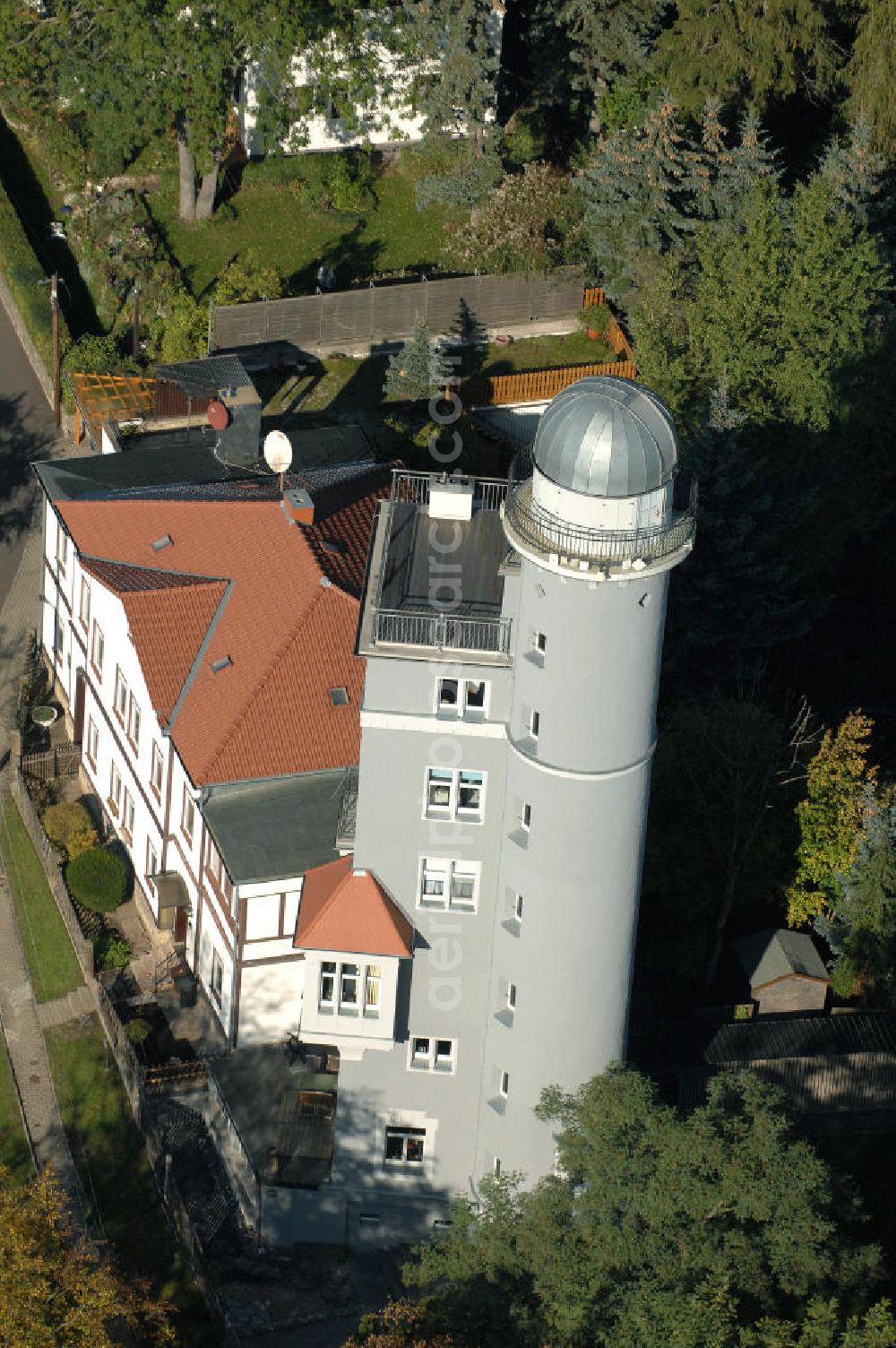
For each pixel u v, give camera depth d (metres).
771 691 86.69
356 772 70.00
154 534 80.88
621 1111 59.97
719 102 93.69
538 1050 66.00
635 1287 56.81
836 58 98.56
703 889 76.31
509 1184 62.84
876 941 74.62
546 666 60.34
